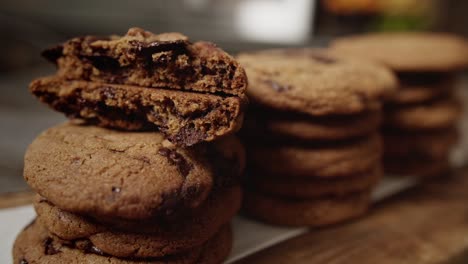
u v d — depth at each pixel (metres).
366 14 0.57
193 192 0.24
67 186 0.23
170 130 0.25
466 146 0.43
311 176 0.30
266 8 0.55
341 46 0.40
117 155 0.24
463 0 0.67
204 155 0.26
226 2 0.54
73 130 0.27
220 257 0.26
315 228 0.30
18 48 0.59
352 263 0.27
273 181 0.30
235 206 0.27
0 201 0.31
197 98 0.24
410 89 0.37
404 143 0.37
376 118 0.32
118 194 0.23
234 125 0.24
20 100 0.51
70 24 0.58
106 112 0.27
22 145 0.41
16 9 0.58
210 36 0.54
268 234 0.29
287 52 0.35
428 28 0.61
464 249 0.28
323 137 0.30
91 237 0.24
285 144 0.30
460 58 0.37
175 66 0.25
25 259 0.25
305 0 0.55
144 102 0.25
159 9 0.56
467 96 0.55
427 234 0.30
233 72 0.25
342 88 0.29
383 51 0.37
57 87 0.27
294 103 0.29
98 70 0.27
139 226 0.24
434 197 0.34
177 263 0.25
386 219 0.31
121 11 0.57
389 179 0.37
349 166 0.30
